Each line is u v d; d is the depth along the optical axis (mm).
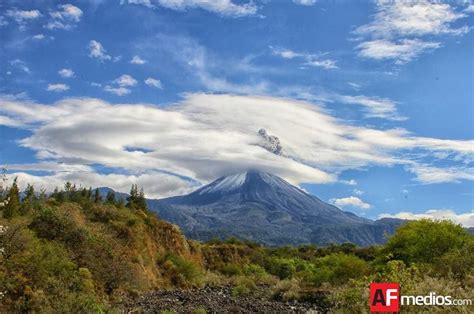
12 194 31109
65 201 42812
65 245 27469
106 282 27109
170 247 51656
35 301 18031
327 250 82625
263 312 22578
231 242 90062
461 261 19891
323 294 26656
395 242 27875
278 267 65812
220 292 35438
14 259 20062
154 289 37469
